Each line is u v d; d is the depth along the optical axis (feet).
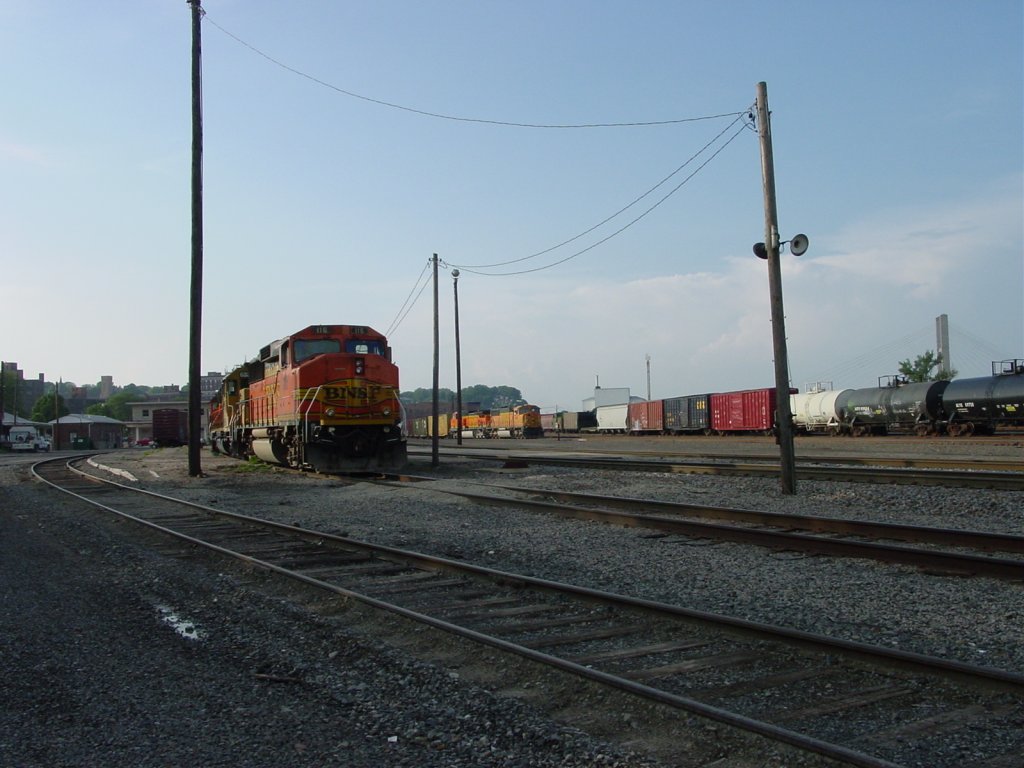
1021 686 16.70
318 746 15.67
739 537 36.96
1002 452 97.09
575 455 118.32
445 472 85.87
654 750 15.07
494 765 14.76
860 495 52.42
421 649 21.89
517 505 50.55
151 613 26.55
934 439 131.34
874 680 18.43
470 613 25.57
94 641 23.18
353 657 21.34
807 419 177.99
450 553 37.01
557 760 14.88
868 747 15.05
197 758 15.16
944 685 17.69
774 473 66.80
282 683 19.39
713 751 14.90
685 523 39.42
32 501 64.59
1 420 287.69
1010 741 15.08
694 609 24.49
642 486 63.72
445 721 16.76
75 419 391.65
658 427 230.68
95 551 38.99
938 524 42.19
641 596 27.48
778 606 25.49
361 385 77.05
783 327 56.75
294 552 37.42
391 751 15.42
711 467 71.46
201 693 18.72
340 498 61.00
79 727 16.72
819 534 39.04
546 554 35.60
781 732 14.65
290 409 78.59
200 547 38.42
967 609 24.54
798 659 20.04
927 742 15.16
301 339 79.56
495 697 17.92
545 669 19.26
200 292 85.10
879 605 25.31
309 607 26.91
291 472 84.84
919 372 256.73
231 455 120.16
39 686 19.36
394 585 30.01
